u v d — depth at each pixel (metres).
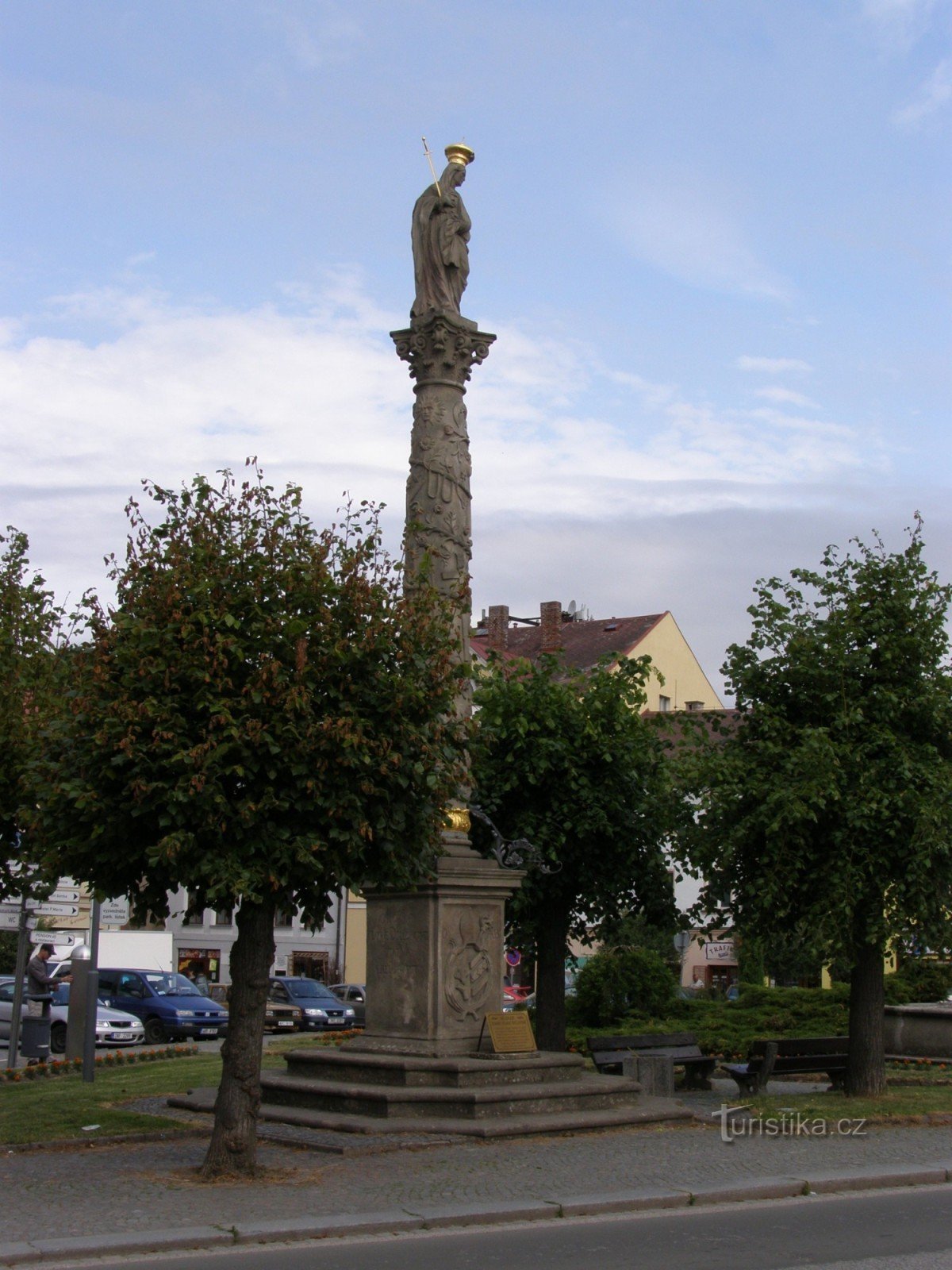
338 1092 15.77
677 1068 22.91
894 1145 14.65
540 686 22.86
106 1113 16.48
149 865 12.57
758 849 19.34
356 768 12.51
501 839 17.98
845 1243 9.90
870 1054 18.91
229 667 12.38
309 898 13.46
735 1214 11.07
